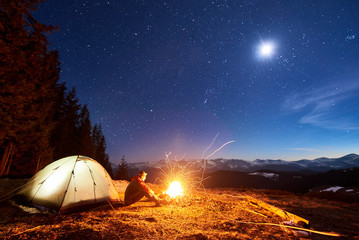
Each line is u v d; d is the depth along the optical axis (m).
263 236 3.44
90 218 3.83
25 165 13.91
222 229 3.68
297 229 3.76
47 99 13.63
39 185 5.00
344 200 8.71
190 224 3.86
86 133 30.47
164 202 5.59
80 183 4.99
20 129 10.89
